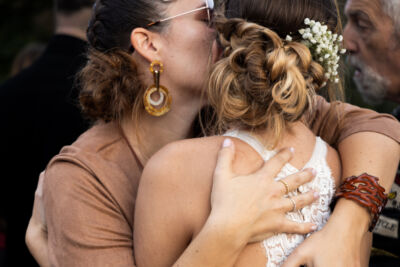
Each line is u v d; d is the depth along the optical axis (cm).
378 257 174
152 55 146
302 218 122
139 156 147
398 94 196
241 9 127
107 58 144
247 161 120
